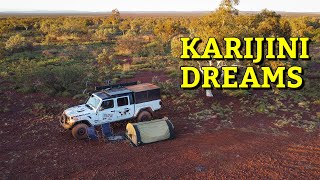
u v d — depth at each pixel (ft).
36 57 116.78
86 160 39.58
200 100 62.49
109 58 105.60
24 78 75.20
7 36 199.21
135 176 35.78
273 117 53.88
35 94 70.18
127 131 45.73
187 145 43.29
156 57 116.37
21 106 62.08
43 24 237.04
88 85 76.28
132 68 96.94
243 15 69.87
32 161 39.58
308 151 41.75
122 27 243.60
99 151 41.96
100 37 187.42
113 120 48.55
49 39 177.68
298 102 61.57
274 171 36.78
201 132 47.93
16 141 45.62
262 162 38.78
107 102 47.57
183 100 62.59
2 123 52.95
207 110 56.95
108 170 37.11
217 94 66.80
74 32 200.03
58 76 72.49
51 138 46.57
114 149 42.42
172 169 37.14
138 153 41.11
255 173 36.35
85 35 196.34
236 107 58.90
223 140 44.88
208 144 43.60
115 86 53.01
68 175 36.22
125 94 48.85
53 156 40.81
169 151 41.60
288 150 42.01
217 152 41.24
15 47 132.46
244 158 39.78
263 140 44.96
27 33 215.92
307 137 46.14
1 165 38.60
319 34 165.48
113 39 184.96
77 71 75.05
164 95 65.98
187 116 55.01
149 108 51.03
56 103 63.16
